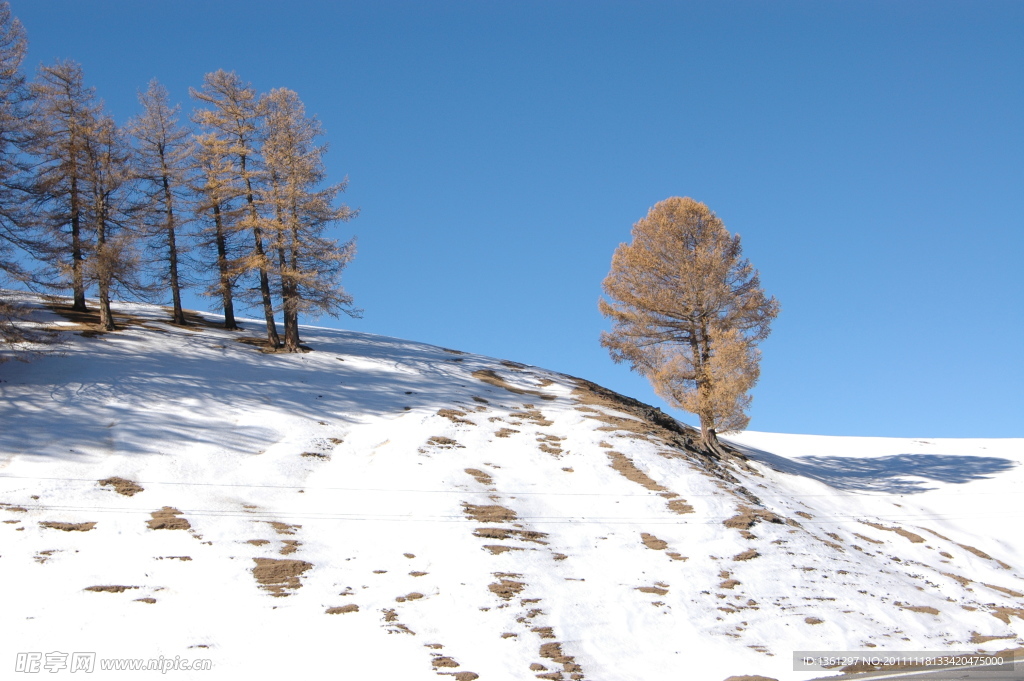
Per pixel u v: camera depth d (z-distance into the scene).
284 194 35.03
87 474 21.81
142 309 43.38
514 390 37.47
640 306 34.28
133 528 19.34
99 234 33.84
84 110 34.97
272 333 37.50
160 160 39.03
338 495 23.22
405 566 18.95
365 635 15.30
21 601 15.20
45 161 33.50
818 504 31.30
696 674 15.02
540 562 19.92
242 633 14.88
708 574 20.34
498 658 14.89
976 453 44.34
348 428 28.61
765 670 15.27
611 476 26.70
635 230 34.78
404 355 41.69
